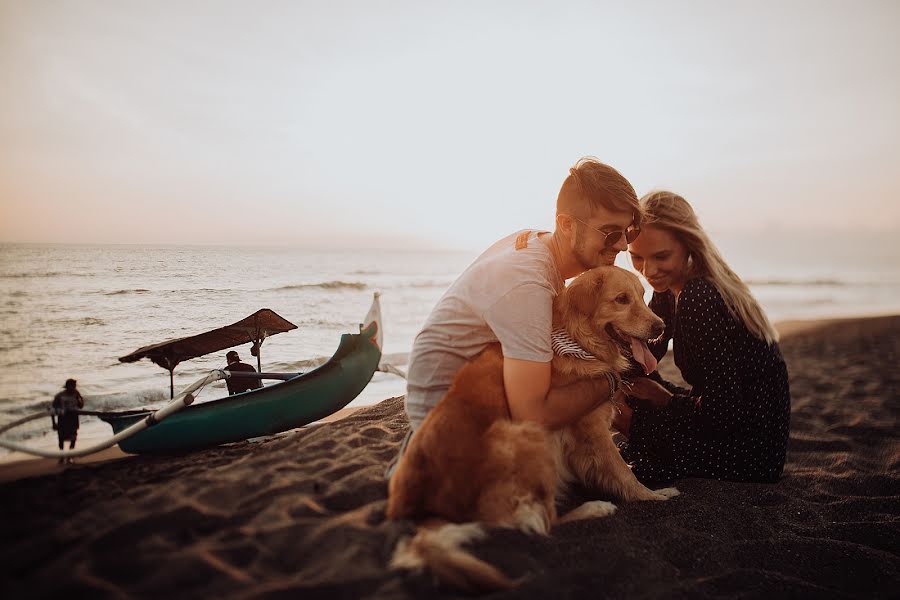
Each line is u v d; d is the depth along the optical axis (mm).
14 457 3482
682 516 2793
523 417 2574
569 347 2904
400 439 3529
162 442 3396
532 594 1872
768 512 2914
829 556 2484
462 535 2139
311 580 1828
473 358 2760
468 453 2377
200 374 4758
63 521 2275
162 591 1742
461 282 2746
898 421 4816
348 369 3902
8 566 1914
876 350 9156
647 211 3311
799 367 7613
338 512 2398
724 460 3232
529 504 2418
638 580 2127
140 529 2156
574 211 2920
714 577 2219
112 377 4523
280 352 5336
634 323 3033
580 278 3125
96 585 1767
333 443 3365
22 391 4211
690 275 3297
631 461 3377
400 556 1964
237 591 1752
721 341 3029
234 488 2615
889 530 2762
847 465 3725
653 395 3387
